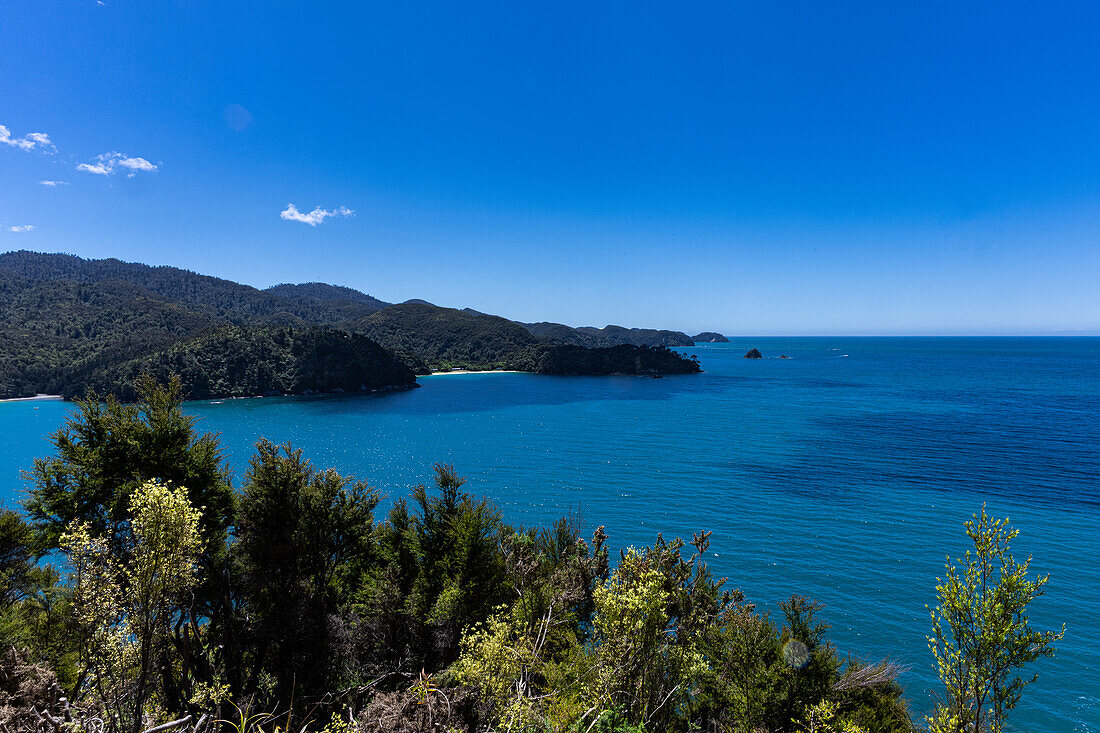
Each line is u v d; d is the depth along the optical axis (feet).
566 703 26.30
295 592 50.75
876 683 47.03
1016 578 22.44
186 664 31.12
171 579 23.99
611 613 27.43
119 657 23.40
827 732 38.42
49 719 19.88
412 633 49.39
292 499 52.47
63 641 37.86
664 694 28.14
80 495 48.03
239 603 50.16
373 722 23.68
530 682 29.99
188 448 53.93
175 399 54.65
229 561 49.62
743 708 42.39
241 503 52.49
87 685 23.94
